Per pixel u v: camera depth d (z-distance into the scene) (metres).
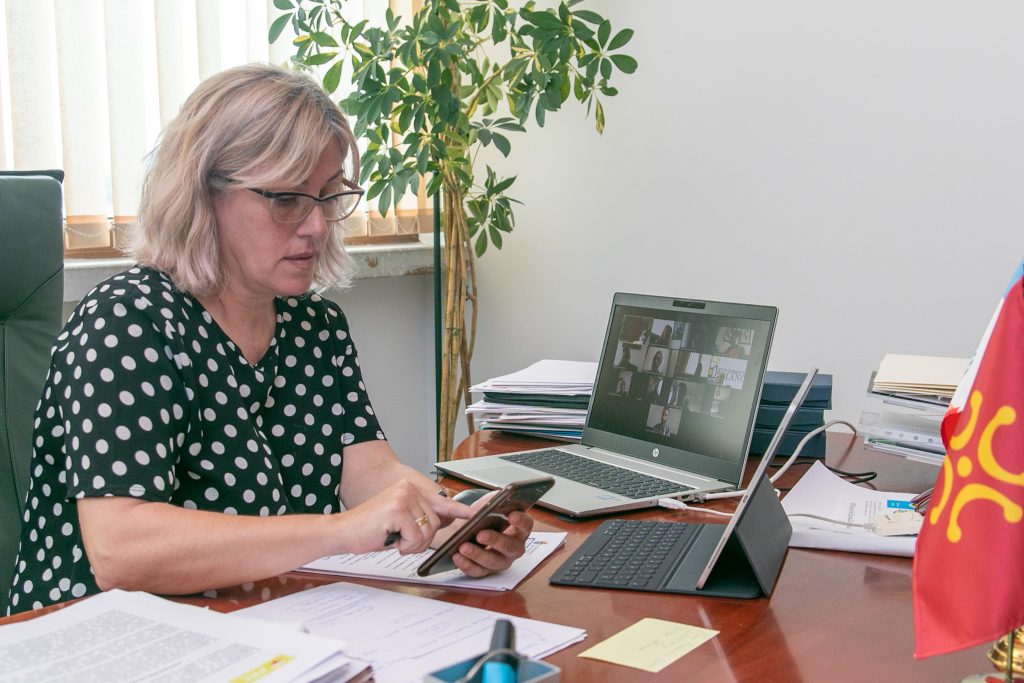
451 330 2.53
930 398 1.51
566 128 2.57
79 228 2.17
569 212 2.59
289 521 1.04
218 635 0.81
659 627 0.93
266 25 2.46
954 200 1.97
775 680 0.82
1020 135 1.87
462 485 1.49
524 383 1.81
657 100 2.38
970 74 1.92
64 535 1.17
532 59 2.28
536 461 1.59
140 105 2.23
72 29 2.11
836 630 0.93
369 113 2.26
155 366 1.14
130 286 1.18
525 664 0.71
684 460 1.52
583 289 2.60
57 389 1.13
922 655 0.75
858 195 2.09
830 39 2.09
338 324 1.46
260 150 1.18
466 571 1.06
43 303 1.45
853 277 2.12
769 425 1.65
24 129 2.06
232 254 1.23
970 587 0.74
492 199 2.57
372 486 1.37
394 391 2.88
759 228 2.24
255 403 1.28
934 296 2.01
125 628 0.83
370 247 2.72
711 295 2.35
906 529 1.17
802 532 1.19
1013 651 0.80
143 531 1.02
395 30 2.32
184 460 1.18
